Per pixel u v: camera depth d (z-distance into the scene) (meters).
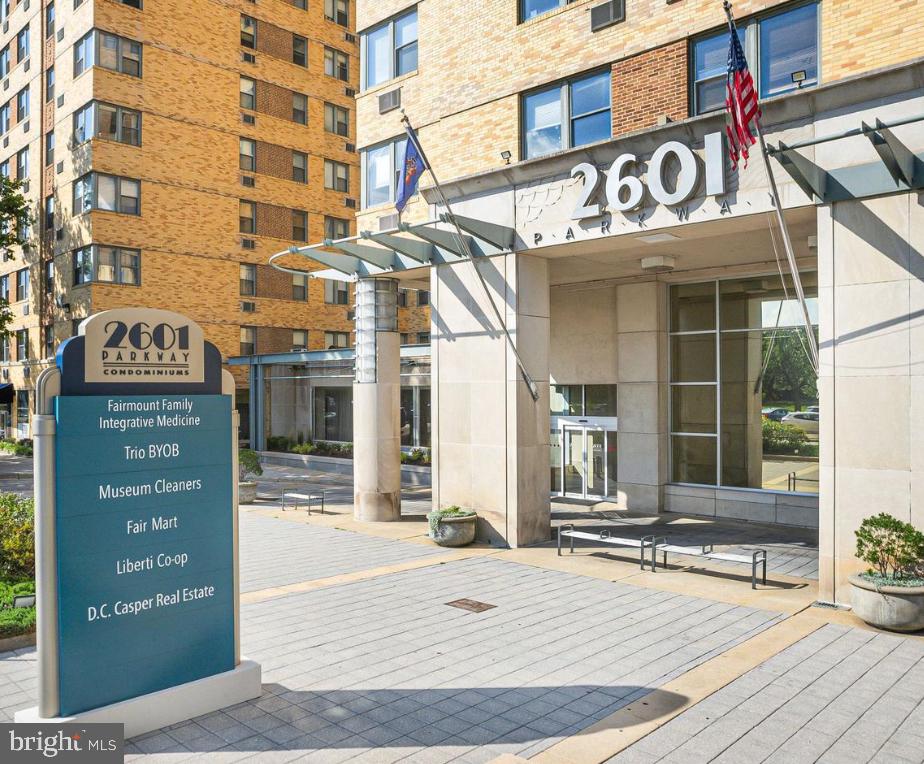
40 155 37.53
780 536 15.86
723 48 12.79
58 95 35.47
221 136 36.69
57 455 6.25
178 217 35.03
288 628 9.73
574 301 20.91
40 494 6.18
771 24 12.24
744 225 12.45
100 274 32.66
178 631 6.99
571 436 21.44
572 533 14.03
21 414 42.12
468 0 16.52
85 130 33.28
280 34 39.25
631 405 19.44
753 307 17.89
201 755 6.32
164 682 6.88
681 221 12.38
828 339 10.80
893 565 9.81
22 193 40.25
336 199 41.78
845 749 6.49
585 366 20.73
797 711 7.23
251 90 38.03
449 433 16.06
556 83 15.05
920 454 10.01
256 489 22.20
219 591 7.30
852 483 10.55
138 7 33.78
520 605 10.81
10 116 41.88
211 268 36.19
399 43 18.61
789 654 8.76
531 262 15.22
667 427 19.27
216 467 7.29
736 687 7.80
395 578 12.41
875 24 10.77
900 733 6.79
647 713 7.18
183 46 35.31
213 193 36.31
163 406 6.91
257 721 6.98
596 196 13.54
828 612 10.42
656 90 13.48
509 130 15.63
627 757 6.33
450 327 16.05
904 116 10.20
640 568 13.05
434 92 17.23
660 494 19.05
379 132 18.73
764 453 17.69
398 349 18.55
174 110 34.94
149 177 34.06
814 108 10.91
